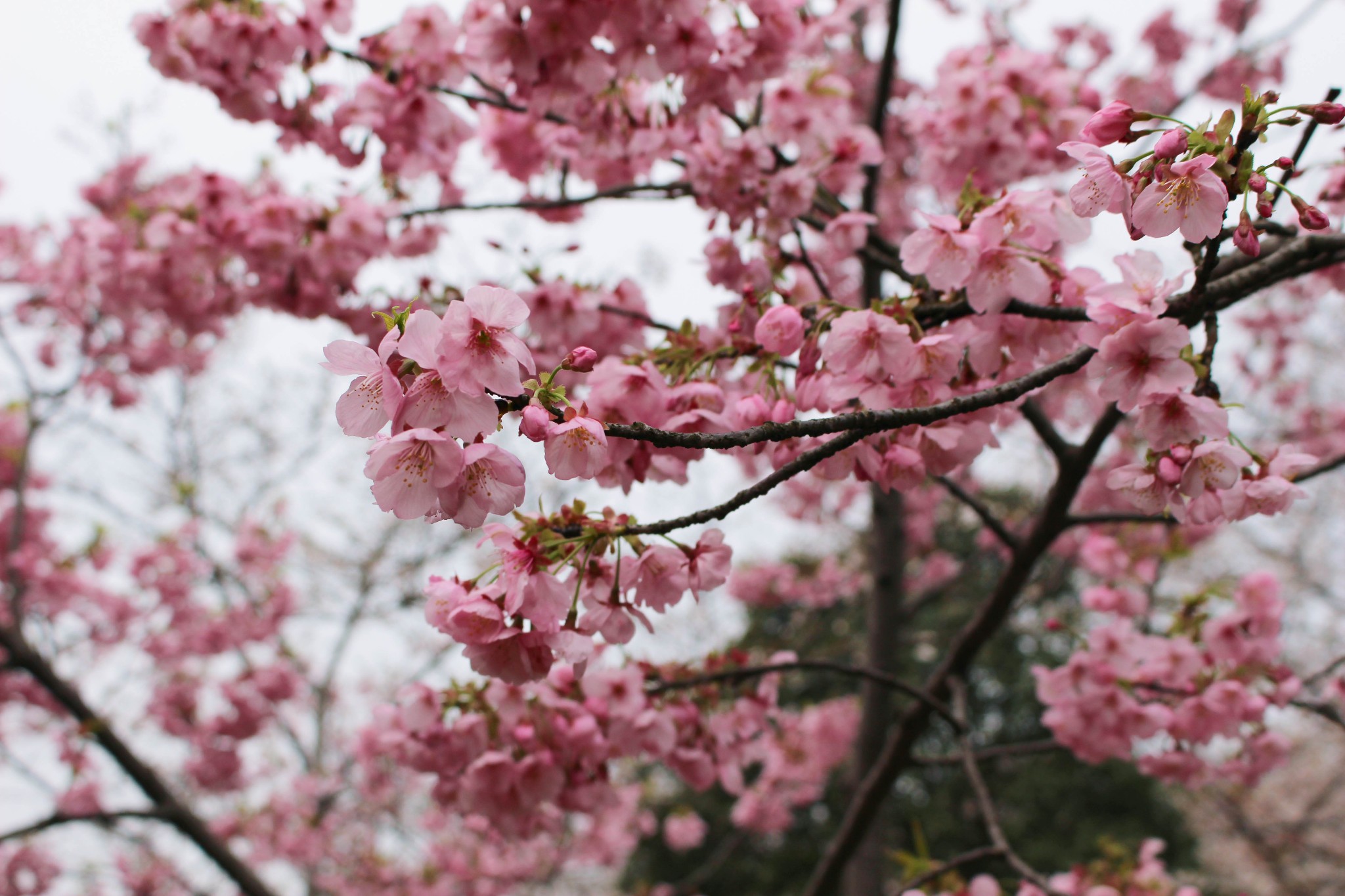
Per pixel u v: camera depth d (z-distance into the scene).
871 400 1.70
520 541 1.44
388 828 8.55
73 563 5.84
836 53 5.66
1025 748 2.96
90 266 4.21
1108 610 3.16
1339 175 2.10
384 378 1.12
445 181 3.54
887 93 3.60
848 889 4.41
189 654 6.65
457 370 1.11
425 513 1.17
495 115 3.32
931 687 3.08
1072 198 1.32
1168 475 1.50
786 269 2.96
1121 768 12.31
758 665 2.70
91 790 6.46
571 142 3.27
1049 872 11.74
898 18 3.45
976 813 12.91
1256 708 2.57
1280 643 2.62
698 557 1.61
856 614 8.24
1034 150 3.24
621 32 2.43
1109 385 1.48
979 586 12.01
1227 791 7.69
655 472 1.86
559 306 2.72
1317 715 2.68
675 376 1.95
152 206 3.69
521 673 1.47
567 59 2.61
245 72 2.99
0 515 6.95
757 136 2.64
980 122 3.20
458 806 2.63
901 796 13.69
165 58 2.98
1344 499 10.24
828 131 2.92
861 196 3.67
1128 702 2.66
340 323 3.65
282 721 8.40
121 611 6.35
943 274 1.72
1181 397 1.45
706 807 13.91
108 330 6.34
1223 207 1.26
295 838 7.70
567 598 1.42
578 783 2.48
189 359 6.98
